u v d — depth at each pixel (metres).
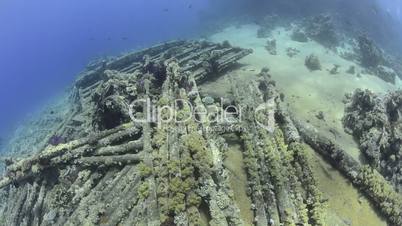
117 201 8.80
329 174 10.44
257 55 19.98
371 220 9.45
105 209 8.80
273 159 9.40
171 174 8.52
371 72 20.86
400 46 30.47
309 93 16.05
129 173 9.39
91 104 16.23
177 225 7.64
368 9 31.39
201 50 19.27
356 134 12.77
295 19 29.28
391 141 11.70
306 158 9.91
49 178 10.63
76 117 15.51
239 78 15.74
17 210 10.17
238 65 17.84
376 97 12.82
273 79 16.91
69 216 9.23
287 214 8.28
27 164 10.48
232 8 35.19
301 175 9.66
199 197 8.05
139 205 8.38
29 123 21.36
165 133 9.89
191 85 12.44
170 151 9.19
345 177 10.39
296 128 11.35
